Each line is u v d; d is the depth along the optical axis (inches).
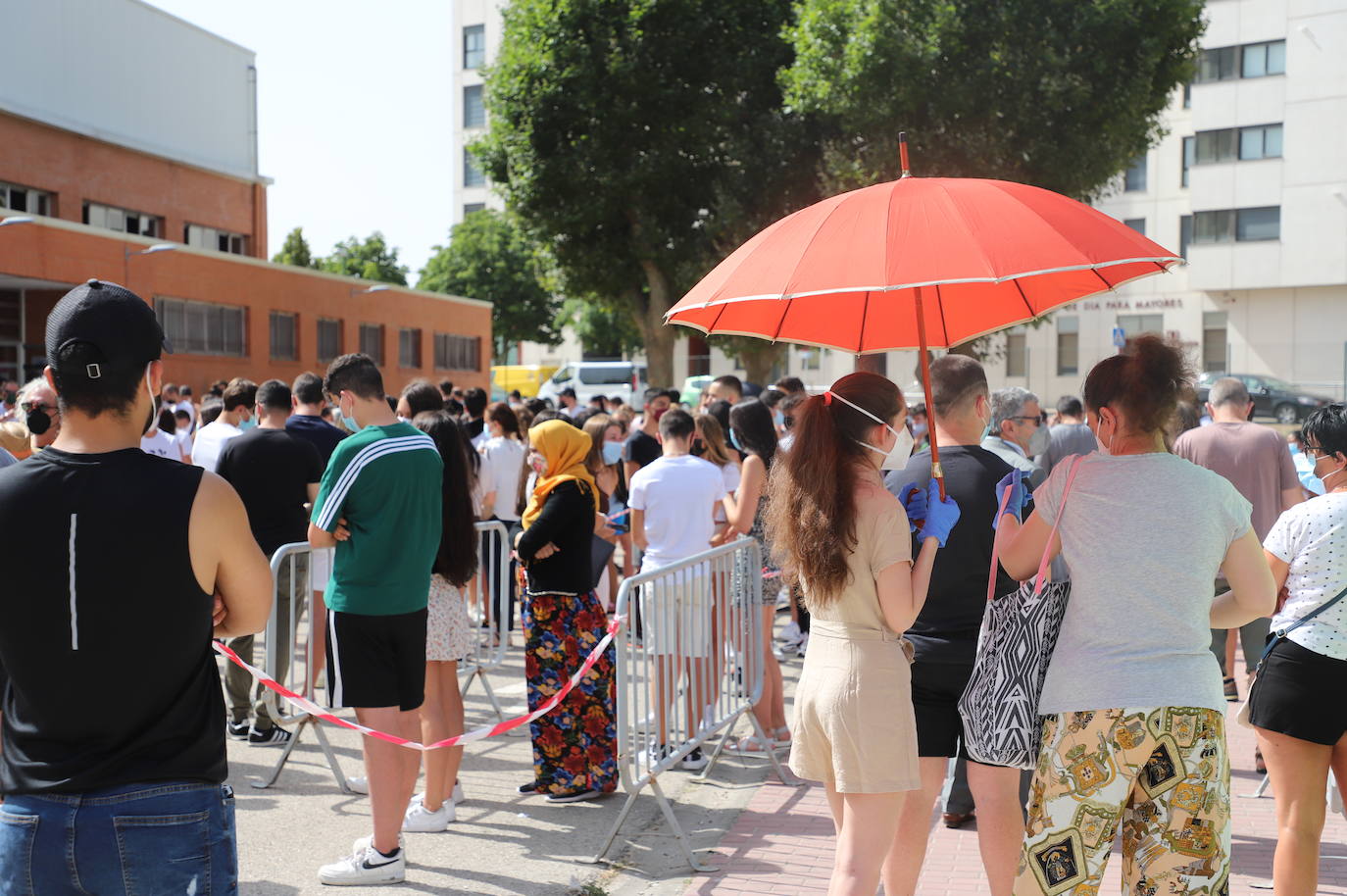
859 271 123.3
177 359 1069.1
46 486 90.0
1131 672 117.7
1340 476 153.4
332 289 1312.7
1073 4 871.1
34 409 191.6
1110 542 120.6
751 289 130.3
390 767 179.2
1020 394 234.5
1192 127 1615.4
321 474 263.0
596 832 206.1
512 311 2269.9
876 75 874.1
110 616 89.0
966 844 198.5
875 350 170.7
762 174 1023.6
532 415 421.7
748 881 182.7
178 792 90.9
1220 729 118.7
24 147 1146.0
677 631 205.6
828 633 137.2
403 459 180.5
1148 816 119.0
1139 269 149.4
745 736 267.4
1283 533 148.5
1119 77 884.6
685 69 1051.3
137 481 91.0
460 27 2495.1
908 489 143.8
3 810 90.4
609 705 226.2
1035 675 129.1
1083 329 1697.8
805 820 212.4
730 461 290.0
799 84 931.3
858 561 133.6
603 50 1029.2
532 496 222.8
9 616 89.1
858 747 132.4
